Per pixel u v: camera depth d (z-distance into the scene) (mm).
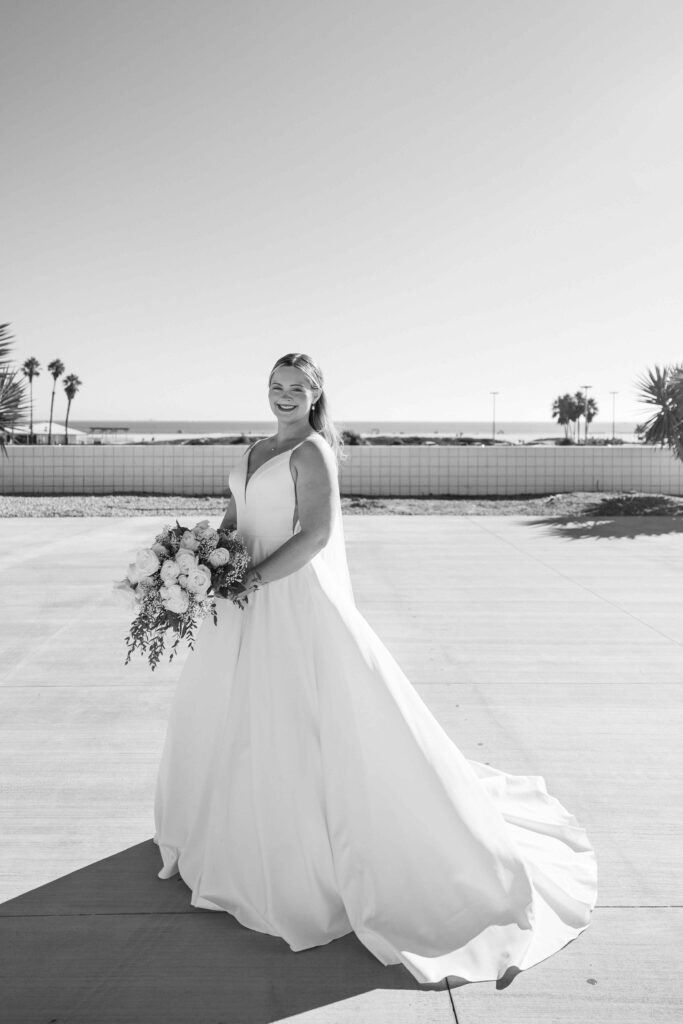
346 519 12758
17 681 4441
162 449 16531
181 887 2443
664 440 15383
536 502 14883
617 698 4168
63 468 16594
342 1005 1927
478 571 8008
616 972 2041
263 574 2314
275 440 2578
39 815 2900
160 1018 1881
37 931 2219
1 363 13984
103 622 5781
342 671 2262
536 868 2400
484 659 4898
